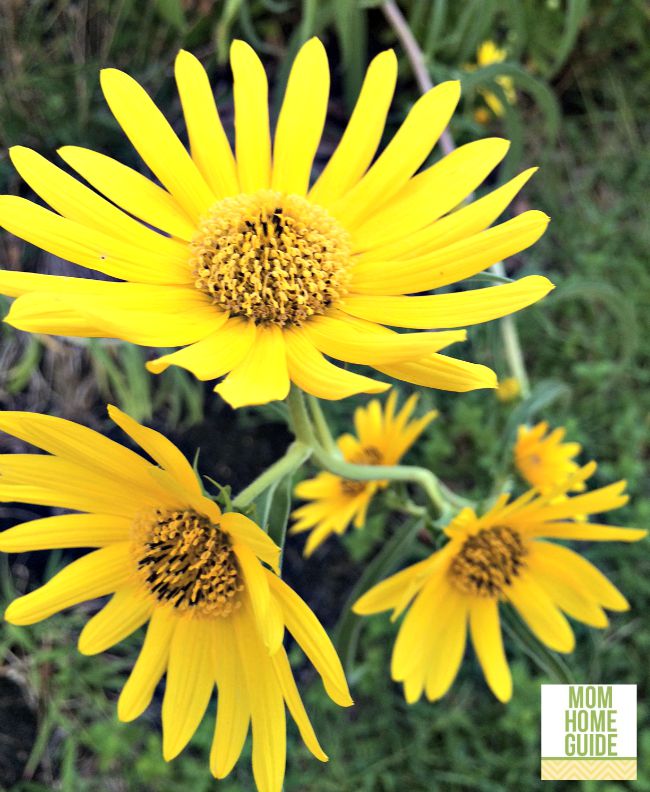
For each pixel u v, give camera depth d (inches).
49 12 13.6
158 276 6.5
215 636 6.8
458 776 11.9
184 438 13.7
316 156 14.0
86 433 6.2
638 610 13.0
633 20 15.1
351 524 13.6
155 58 13.8
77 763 12.5
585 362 14.7
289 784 12.0
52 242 6.1
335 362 7.3
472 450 13.8
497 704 12.4
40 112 13.5
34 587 12.8
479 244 6.2
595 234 15.2
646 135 16.0
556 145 15.7
